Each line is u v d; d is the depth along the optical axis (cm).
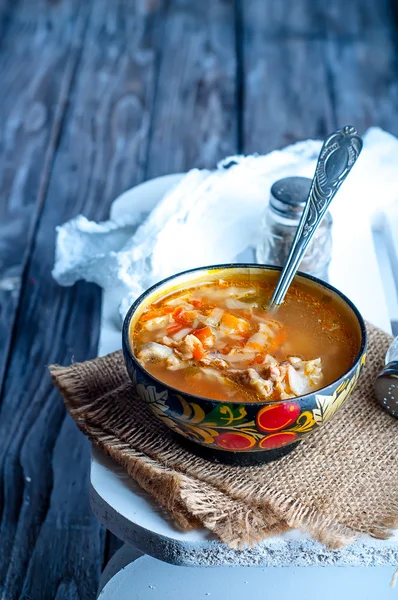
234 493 75
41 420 126
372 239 103
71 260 105
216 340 79
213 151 162
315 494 75
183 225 100
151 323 79
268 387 74
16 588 112
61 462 123
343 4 209
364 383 84
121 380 85
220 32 197
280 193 96
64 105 175
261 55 190
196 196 103
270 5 207
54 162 161
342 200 105
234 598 87
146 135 167
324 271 98
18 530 117
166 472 76
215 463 78
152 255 96
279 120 170
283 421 73
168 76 183
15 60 188
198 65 186
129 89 179
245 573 86
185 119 171
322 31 198
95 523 118
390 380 80
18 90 179
